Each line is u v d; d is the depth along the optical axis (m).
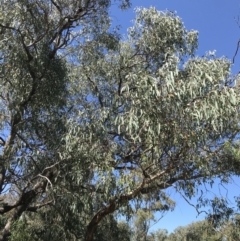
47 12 10.00
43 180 9.34
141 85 6.48
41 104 9.67
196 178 8.20
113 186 7.41
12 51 9.10
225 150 7.90
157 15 10.87
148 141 6.77
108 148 7.93
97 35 11.16
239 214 9.40
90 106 10.63
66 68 10.47
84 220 9.75
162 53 10.77
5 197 10.47
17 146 8.81
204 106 6.30
